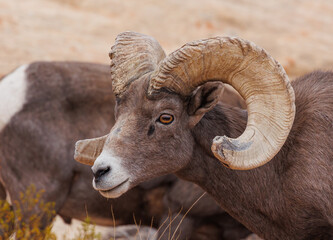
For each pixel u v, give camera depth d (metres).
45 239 16.30
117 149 12.33
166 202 18.27
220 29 60.53
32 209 17.91
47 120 18.23
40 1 56.75
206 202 17.53
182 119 12.89
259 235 13.81
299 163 13.12
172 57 12.22
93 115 18.38
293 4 75.19
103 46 47.56
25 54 39.78
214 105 12.82
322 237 13.35
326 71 14.71
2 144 18.28
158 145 12.66
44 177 18.14
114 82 13.09
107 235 21.61
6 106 18.34
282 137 11.83
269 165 13.33
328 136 13.15
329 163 12.97
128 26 56.09
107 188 12.05
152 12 61.00
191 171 13.53
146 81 12.62
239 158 11.55
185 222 17.91
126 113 12.71
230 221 17.94
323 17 72.56
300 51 56.97
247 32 61.28
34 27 47.25
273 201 13.34
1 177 18.53
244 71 12.14
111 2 61.09
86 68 19.02
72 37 47.62
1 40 41.56
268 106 11.95
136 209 18.92
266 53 11.79
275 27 63.97
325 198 12.88
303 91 14.09
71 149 18.23
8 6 51.41
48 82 18.50
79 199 18.73
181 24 59.81
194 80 12.56
